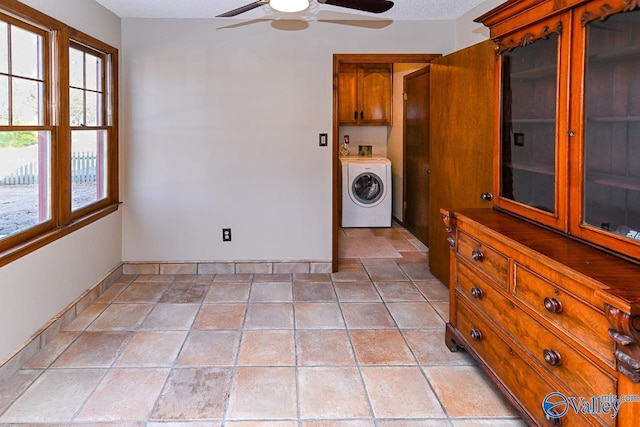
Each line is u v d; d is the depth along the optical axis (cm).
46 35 284
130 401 218
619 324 125
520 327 190
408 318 322
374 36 408
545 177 212
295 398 221
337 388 231
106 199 388
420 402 219
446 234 388
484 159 318
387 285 395
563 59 188
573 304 153
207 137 414
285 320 317
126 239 420
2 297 235
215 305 345
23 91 263
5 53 246
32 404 214
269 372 246
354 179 624
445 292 377
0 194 245
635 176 157
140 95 405
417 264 460
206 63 406
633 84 158
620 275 142
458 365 254
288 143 418
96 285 357
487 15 246
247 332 297
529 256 177
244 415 208
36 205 280
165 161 414
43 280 276
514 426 201
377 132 688
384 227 633
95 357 261
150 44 401
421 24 409
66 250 307
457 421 204
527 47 222
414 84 552
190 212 420
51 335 283
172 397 221
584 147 179
